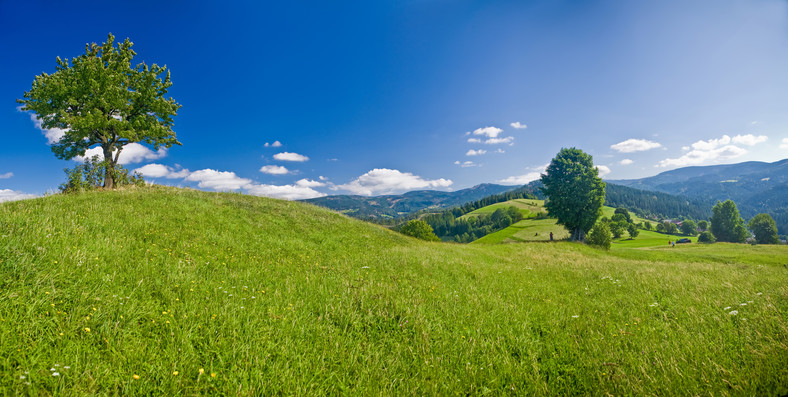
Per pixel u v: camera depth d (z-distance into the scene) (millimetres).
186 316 4605
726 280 9461
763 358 3881
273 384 3490
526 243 31125
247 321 4711
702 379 3611
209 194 20547
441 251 17609
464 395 3725
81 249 6414
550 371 4262
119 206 12641
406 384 3771
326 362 4074
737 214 100938
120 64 24297
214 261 8430
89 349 3562
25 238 5914
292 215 19219
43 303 4098
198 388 3301
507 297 8062
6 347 3250
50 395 2957
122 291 4957
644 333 5273
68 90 21547
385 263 11281
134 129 25219
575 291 9211
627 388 3617
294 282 7340
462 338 5094
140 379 3340
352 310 5746
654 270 13031
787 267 15086
